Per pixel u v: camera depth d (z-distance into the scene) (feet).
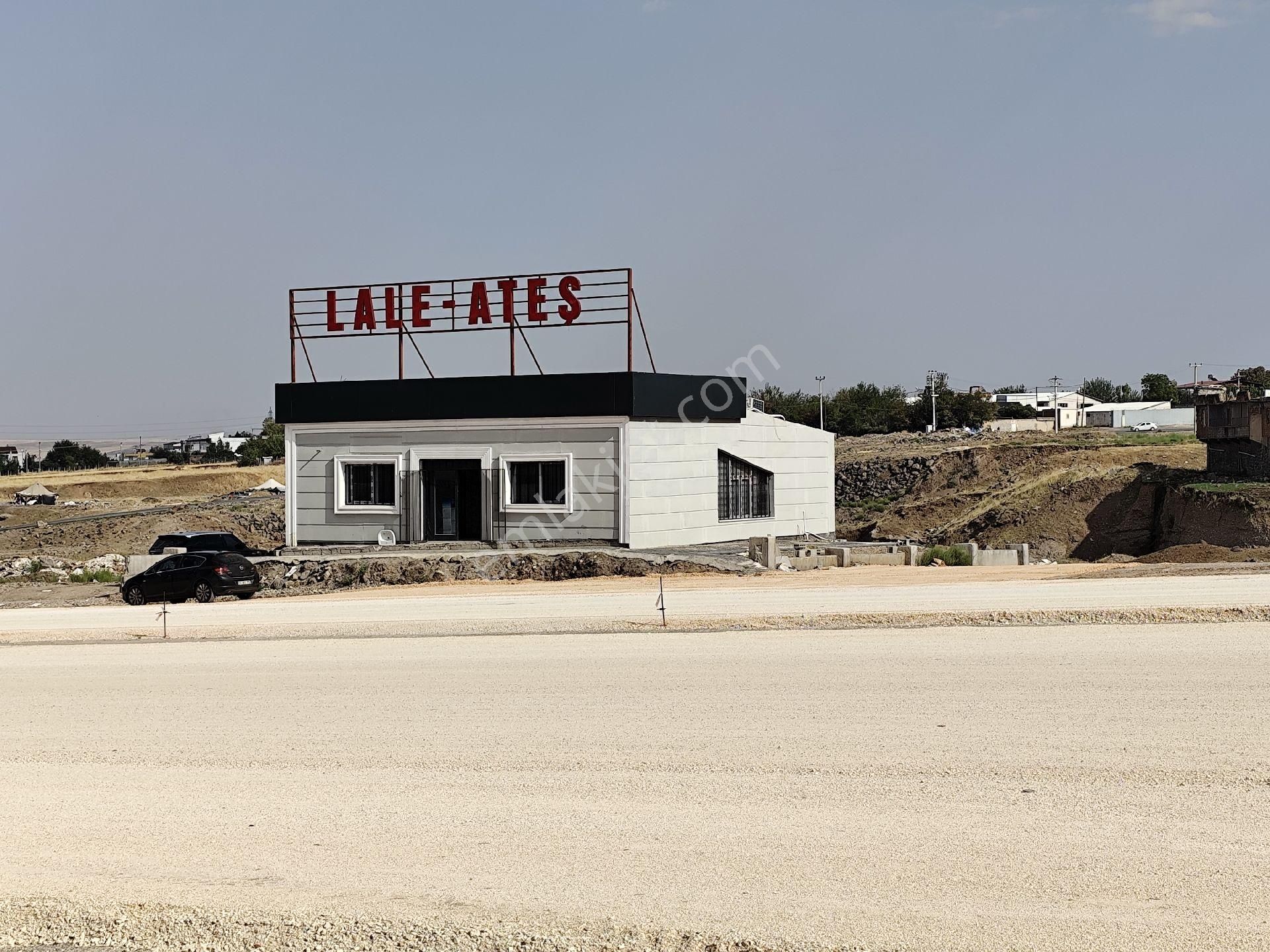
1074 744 51.78
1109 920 33.96
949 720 56.75
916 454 332.80
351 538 146.51
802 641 79.87
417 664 76.59
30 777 53.36
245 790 49.93
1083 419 508.12
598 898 36.96
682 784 48.19
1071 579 118.01
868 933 33.68
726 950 33.04
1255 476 247.70
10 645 94.07
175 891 39.06
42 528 264.52
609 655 76.89
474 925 35.22
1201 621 82.33
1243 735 52.26
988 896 35.91
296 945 34.68
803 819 43.42
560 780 49.47
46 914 37.37
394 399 143.23
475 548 138.51
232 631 94.32
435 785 49.55
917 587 111.75
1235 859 38.09
